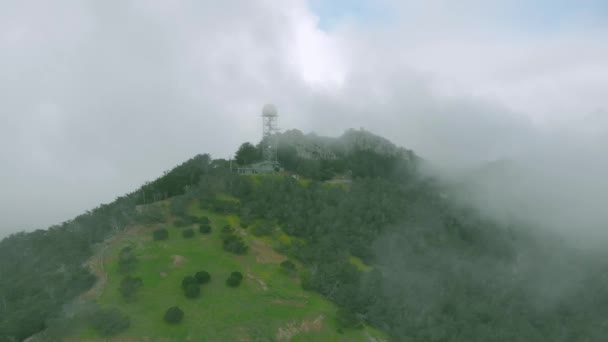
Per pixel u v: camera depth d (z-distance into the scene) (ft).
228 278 240.94
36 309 200.44
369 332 236.02
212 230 290.35
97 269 241.96
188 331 199.31
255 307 225.15
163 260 249.96
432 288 292.81
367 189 396.57
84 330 190.70
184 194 339.98
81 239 272.31
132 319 200.44
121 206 313.94
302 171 421.59
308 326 223.51
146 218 291.17
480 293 309.83
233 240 274.36
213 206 317.01
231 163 424.87
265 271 261.03
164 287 226.79
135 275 234.38
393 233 338.75
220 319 210.59
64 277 231.71
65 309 203.92
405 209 379.14
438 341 246.47
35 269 254.06
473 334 259.19
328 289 257.96
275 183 364.79
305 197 351.67
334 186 393.09
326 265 277.23
